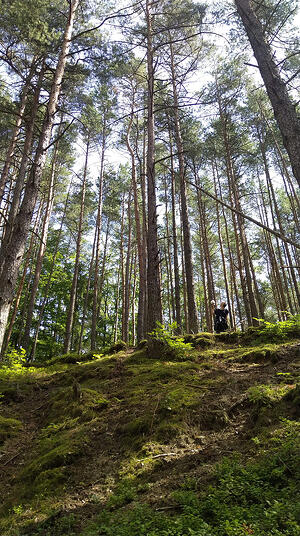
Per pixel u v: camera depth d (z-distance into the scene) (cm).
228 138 2009
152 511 332
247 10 564
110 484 414
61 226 2592
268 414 472
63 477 440
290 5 1244
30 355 2208
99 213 2261
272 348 743
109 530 306
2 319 695
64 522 354
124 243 3216
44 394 738
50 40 1184
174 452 449
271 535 263
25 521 376
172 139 2064
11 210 1249
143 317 1670
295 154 445
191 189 2602
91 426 546
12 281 730
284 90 484
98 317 3097
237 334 956
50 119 892
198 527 290
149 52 1075
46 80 1370
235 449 430
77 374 806
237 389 581
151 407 553
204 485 366
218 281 3856
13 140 1412
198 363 770
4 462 509
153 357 834
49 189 1981
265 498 317
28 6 1050
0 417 625
